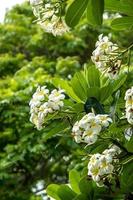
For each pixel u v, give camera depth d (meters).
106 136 2.30
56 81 2.50
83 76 2.51
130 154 2.29
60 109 2.38
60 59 8.95
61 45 9.25
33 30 9.83
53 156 7.43
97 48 2.43
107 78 2.50
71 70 8.45
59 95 2.39
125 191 2.35
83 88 2.48
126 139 2.30
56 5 2.51
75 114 2.43
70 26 2.33
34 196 8.12
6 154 7.51
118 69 2.42
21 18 9.99
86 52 9.37
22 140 7.29
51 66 8.76
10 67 9.06
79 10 2.30
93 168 2.19
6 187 8.09
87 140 2.16
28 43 9.55
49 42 9.34
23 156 7.39
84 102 2.47
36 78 7.97
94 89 2.41
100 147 2.34
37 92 2.42
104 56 2.42
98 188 2.46
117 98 2.39
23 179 8.25
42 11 2.52
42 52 9.56
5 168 7.64
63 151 7.26
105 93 2.43
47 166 8.25
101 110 2.35
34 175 8.27
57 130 2.48
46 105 2.37
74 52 9.38
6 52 9.70
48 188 2.63
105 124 2.17
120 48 2.43
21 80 8.04
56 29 2.54
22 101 7.49
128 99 2.10
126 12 2.45
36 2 2.50
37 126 2.39
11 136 7.74
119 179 2.27
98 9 2.29
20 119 7.51
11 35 9.70
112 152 2.22
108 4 2.42
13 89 7.95
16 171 8.06
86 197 2.48
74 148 7.15
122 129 2.30
